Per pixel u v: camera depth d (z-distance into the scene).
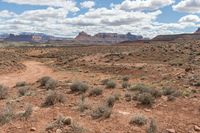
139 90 17.19
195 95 16.20
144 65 46.19
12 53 101.56
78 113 11.59
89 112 11.59
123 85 19.25
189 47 63.03
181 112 12.61
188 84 22.69
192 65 41.28
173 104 14.01
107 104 12.95
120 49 103.44
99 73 43.38
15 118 10.55
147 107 13.27
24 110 11.81
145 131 9.80
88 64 57.69
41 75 42.56
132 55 61.62
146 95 14.09
